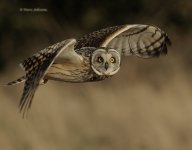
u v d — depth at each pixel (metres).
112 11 25.64
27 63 7.65
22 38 23.75
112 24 25.58
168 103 17.97
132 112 17.95
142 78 19.98
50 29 23.91
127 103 18.28
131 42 8.97
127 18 25.56
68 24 24.64
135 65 20.52
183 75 19.94
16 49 23.64
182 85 18.80
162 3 25.12
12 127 16.81
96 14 25.38
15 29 23.77
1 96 18.62
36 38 23.83
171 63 20.81
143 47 9.00
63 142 16.77
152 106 17.89
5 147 16.33
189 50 22.72
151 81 19.75
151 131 17.19
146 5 25.47
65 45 7.71
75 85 18.80
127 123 17.70
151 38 9.00
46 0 24.52
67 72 8.12
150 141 17.02
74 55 8.05
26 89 7.51
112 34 8.72
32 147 16.38
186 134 17.14
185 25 24.73
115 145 17.27
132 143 17.22
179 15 24.89
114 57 8.21
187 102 18.05
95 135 17.41
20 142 16.47
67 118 17.69
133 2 25.48
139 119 17.72
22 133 16.62
